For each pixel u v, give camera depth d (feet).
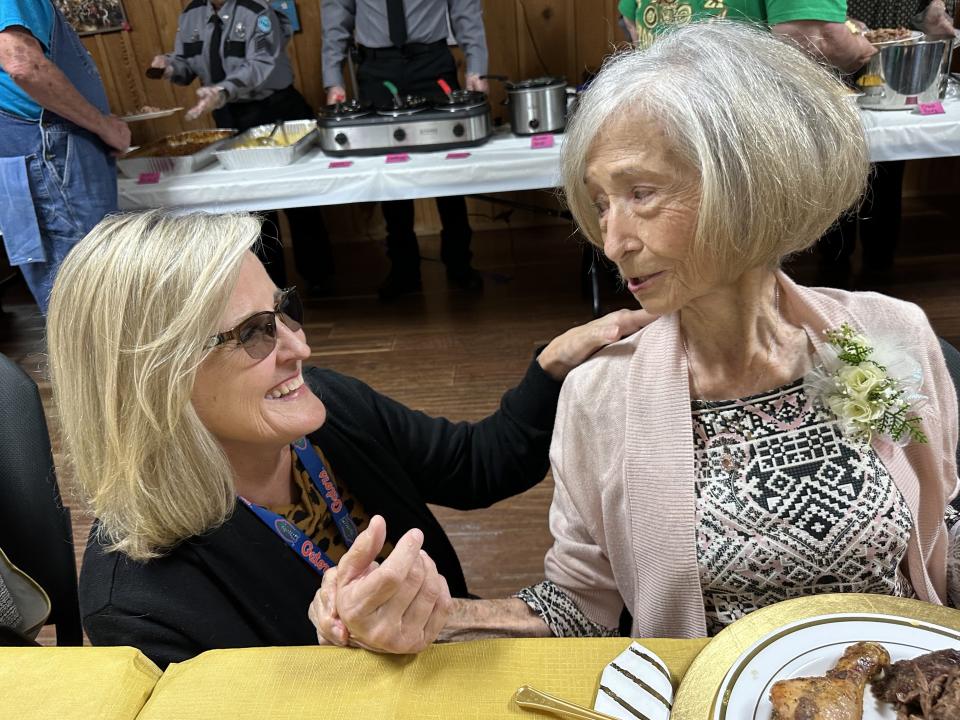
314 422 2.91
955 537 2.95
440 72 11.51
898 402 2.52
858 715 1.85
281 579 2.93
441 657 2.17
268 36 11.44
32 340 12.03
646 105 2.11
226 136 11.02
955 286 10.50
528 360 9.89
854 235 11.32
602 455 2.93
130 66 13.88
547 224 15.05
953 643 2.03
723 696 1.92
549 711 1.94
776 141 2.04
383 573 2.02
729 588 2.79
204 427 2.66
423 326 11.25
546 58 13.64
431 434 3.82
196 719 2.00
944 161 13.83
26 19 7.32
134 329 2.45
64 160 8.22
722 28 2.25
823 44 6.74
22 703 2.09
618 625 3.17
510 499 7.38
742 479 2.70
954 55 12.19
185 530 2.74
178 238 2.53
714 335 2.66
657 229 2.24
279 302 2.79
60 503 3.69
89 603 2.74
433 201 14.97
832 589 2.77
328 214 15.10
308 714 2.00
